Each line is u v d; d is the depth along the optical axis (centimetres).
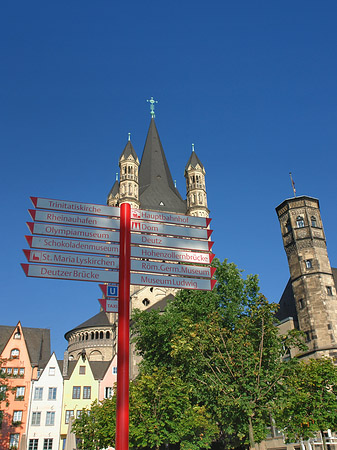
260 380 2211
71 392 6512
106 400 4275
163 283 1348
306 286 5066
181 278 1376
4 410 5947
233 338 2347
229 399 2148
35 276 1252
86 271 1293
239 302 3981
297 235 5334
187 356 2481
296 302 5141
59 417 6238
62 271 1278
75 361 7094
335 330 4775
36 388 6350
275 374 2259
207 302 3947
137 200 9588
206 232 1491
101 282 1289
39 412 6203
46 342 7606
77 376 6662
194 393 3044
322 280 5034
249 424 2134
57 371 6550
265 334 2328
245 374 2211
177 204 10206
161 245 1402
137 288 8212
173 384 3000
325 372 2633
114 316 9269
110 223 1400
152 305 8000
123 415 1112
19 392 6238
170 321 3788
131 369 6731
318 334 4797
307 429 2480
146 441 2811
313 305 4947
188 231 1462
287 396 2352
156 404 2950
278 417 2552
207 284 1401
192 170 10300
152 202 9956
